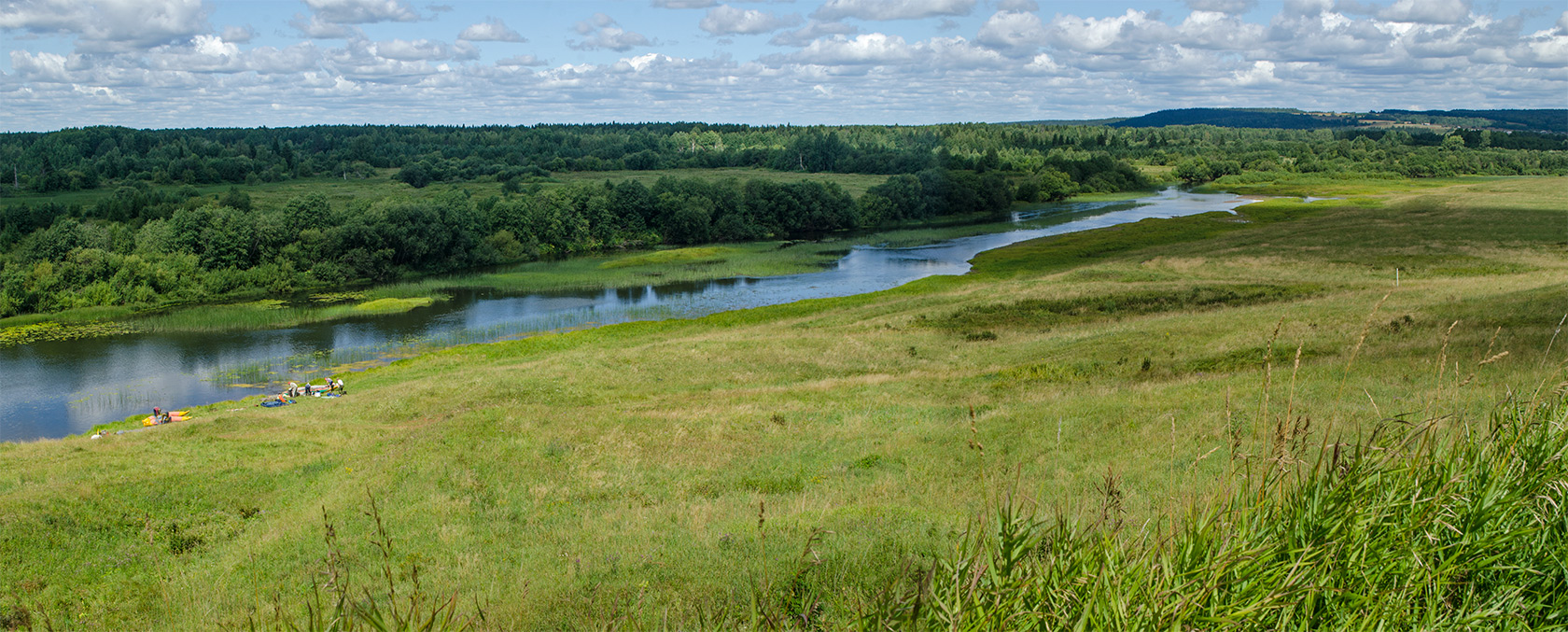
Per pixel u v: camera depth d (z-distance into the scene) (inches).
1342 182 6432.1
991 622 162.9
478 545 663.1
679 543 536.1
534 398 1422.2
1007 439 892.0
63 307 2519.7
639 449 1000.9
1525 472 203.9
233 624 425.1
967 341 1790.1
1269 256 2733.8
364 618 194.7
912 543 420.2
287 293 2869.1
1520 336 1085.8
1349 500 188.1
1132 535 207.6
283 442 1128.2
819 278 3041.3
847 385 1389.0
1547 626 176.1
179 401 1626.5
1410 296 1774.1
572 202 4065.0
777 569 389.7
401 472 927.0
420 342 2119.8
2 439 1423.5
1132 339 1550.2
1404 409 633.6
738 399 1314.0
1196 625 161.8
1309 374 992.2
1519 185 5241.1
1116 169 6894.7
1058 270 2901.1
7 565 662.5
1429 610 166.7
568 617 382.9
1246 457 197.2
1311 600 163.6
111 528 764.6
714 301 2650.1
